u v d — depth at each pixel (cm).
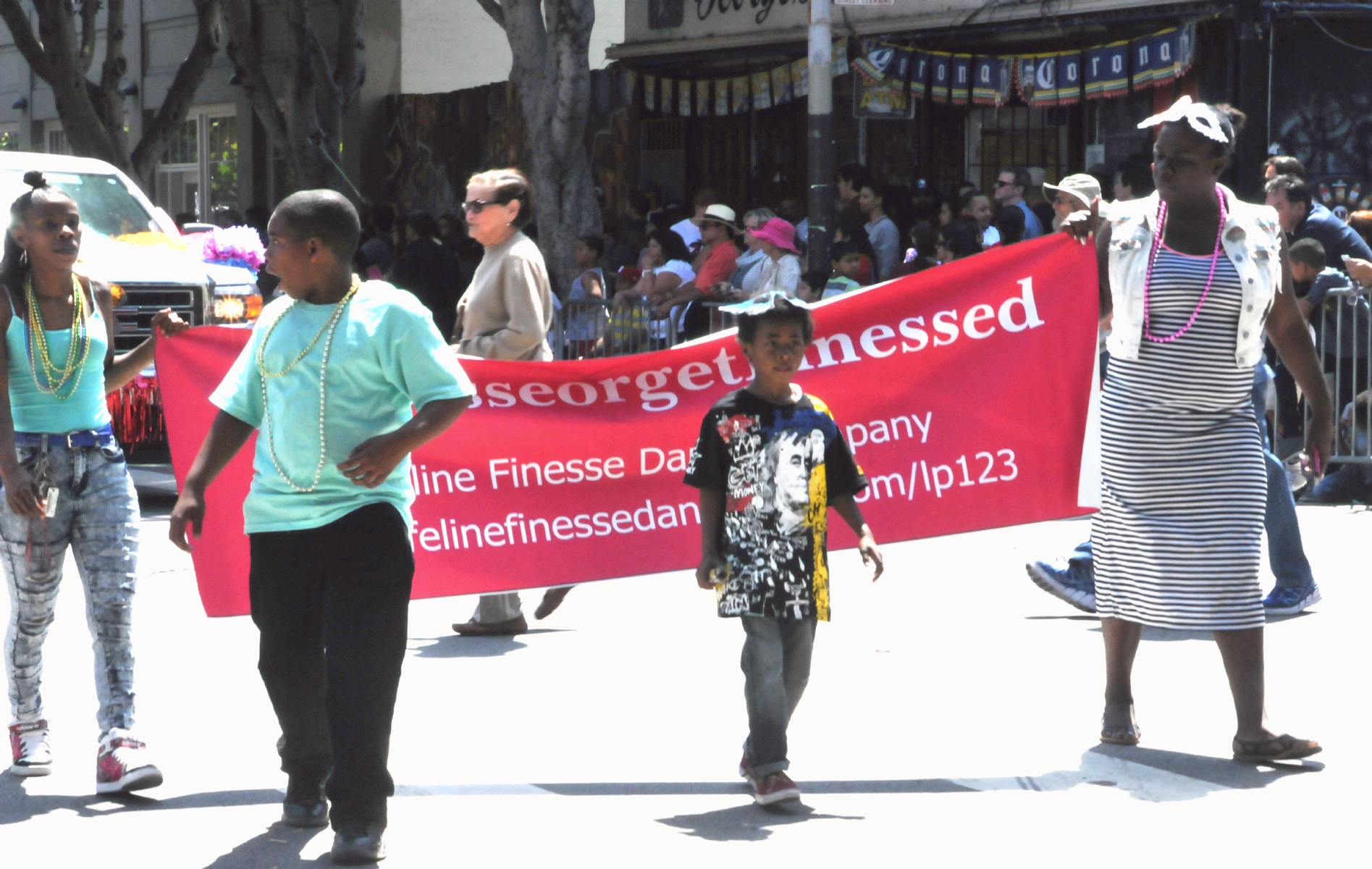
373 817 748
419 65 4488
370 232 3609
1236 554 894
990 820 808
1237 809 820
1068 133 3025
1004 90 2844
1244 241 895
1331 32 2619
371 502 747
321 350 741
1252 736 895
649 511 1041
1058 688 1066
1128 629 930
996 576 1472
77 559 881
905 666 1130
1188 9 2594
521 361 1115
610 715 1016
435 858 757
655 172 3666
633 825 805
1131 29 2753
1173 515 904
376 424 750
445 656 1180
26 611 880
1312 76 2633
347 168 4478
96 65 5566
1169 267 895
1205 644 1195
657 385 1042
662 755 927
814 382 1005
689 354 1041
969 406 1009
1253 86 2620
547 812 827
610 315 2422
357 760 740
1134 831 789
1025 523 1009
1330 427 940
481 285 1237
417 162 4325
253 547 764
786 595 818
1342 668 1093
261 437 766
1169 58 2620
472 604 1386
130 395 1836
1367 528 1655
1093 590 1274
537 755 929
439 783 875
